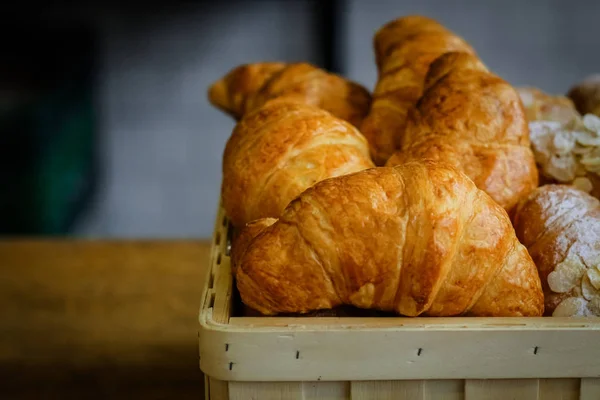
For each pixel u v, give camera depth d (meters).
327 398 0.51
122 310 0.83
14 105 1.74
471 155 0.58
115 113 1.81
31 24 1.73
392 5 1.75
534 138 0.63
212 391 0.51
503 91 0.59
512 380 0.51
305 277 0.51
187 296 0.85
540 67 1.80
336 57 1.78
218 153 1.85
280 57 1.81
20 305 0.83
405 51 0.68
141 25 1.76
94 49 1.76
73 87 1.77
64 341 0.78
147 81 1.79
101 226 1.87
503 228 0.52
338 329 0.50
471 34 1.78
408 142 0.60
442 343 0.50
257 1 1.77
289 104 0.61
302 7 1.77
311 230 0.51
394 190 0.51
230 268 0.57
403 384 0.50
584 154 0.62
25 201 1.74
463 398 0.51
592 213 0.57
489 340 0.50
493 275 0.52
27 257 0.96
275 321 0.50
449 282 0.51
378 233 0.50
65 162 1.78
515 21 1.76
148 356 0.76
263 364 0.50
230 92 0.78
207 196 1.88
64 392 0.71
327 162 0.57
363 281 0.51
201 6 1.76
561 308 0.55
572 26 1.76
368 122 0.65
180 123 1.83
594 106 0.73
